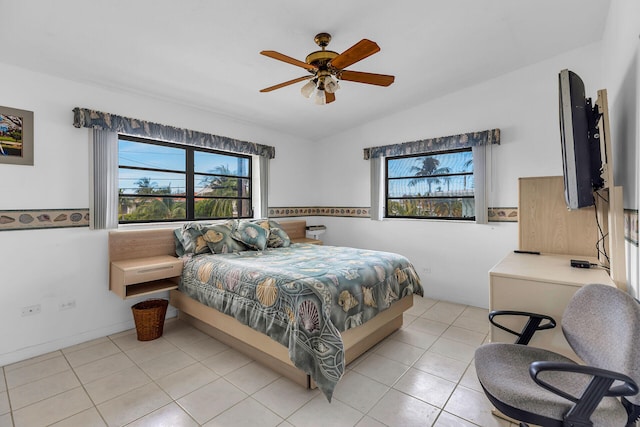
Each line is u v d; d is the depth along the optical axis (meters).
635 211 1.68
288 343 2.05
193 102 3.54
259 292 2.31
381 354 2.66
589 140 1.95
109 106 3.06
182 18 2.13
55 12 1.98
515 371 1.41
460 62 3.15
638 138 1.60
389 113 4.41
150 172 3.49
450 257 4.03
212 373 2.38
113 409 1.97
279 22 2.26
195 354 2.68
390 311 2.85
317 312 2.02
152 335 2.95
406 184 4.53
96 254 2.97
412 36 2.61
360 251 3.47
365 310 2.44
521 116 3.44
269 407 1.99
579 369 1.06
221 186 4.21
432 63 3.12
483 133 3.62
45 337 2.70
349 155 5.00
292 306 2.09
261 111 3.96
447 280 4.06
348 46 2.64
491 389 1.30
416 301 4.05
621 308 1.19
